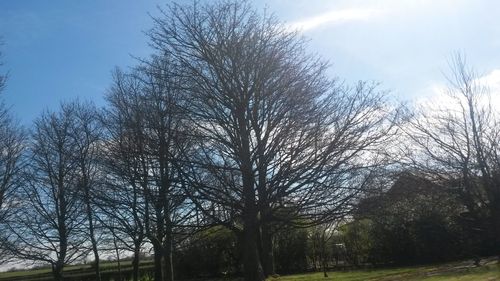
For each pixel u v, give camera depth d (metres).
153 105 17.64
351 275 27.44
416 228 32.94
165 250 17.75
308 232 38.03
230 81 16.30
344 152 15.30
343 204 15.34
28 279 35.94
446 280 18.78
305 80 16.52
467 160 20.72
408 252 33.66
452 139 21.39
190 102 16.12
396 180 17.50
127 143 17.36
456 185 20.92
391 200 16.05
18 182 26.05
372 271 29.55
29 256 26.22
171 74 16.34
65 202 25.52
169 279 22.56
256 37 16.94
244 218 15.84
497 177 19.80
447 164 20.92
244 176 15.84
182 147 15.55
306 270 37.16
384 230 34.41
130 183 16.42
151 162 15.76
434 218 31.53
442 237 32.03
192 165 15.16
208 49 16.50
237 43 16.56
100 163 19.78
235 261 35.78
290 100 15.95
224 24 17.02
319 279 25.83
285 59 16.88
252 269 15.77
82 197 19.08
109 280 32.75
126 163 16.33
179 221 16.92
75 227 25.62
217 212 16.28
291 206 15.86
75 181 23.38
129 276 34.66
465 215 23.34
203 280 33.94
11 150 26.05
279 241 37.84
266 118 16.16
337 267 36.59
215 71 16.50
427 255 32.88
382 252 35.00
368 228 35.81
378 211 15.66
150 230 19.08
